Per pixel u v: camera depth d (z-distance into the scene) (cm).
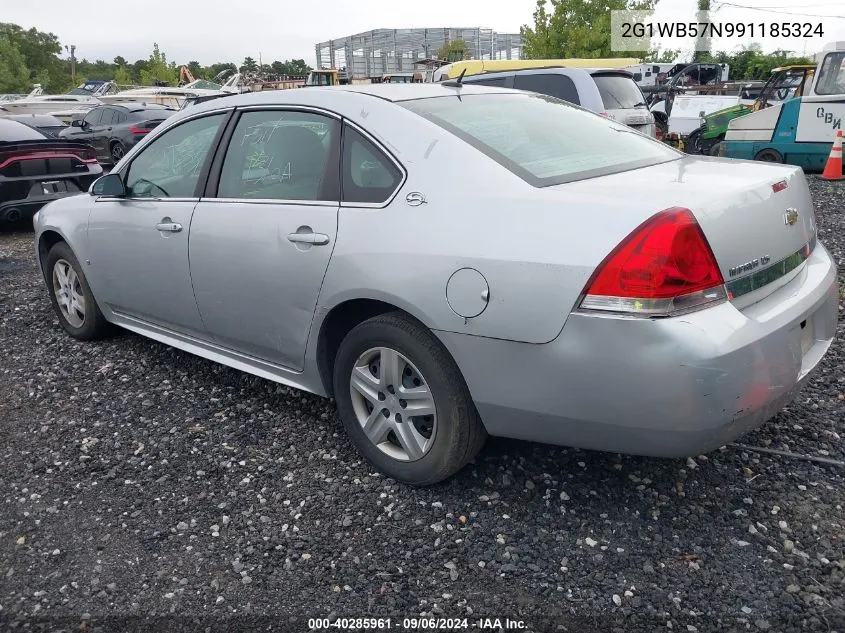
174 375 441
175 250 385
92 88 4116
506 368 262
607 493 299
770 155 1298
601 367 241
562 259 246
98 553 280
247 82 3127
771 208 272
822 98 1220
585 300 241
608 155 317
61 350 493
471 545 274
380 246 290
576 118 360
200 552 278
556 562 263
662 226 235
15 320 563
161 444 359
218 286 364
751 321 244
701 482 303
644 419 241
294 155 338
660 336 232
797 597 240
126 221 420
